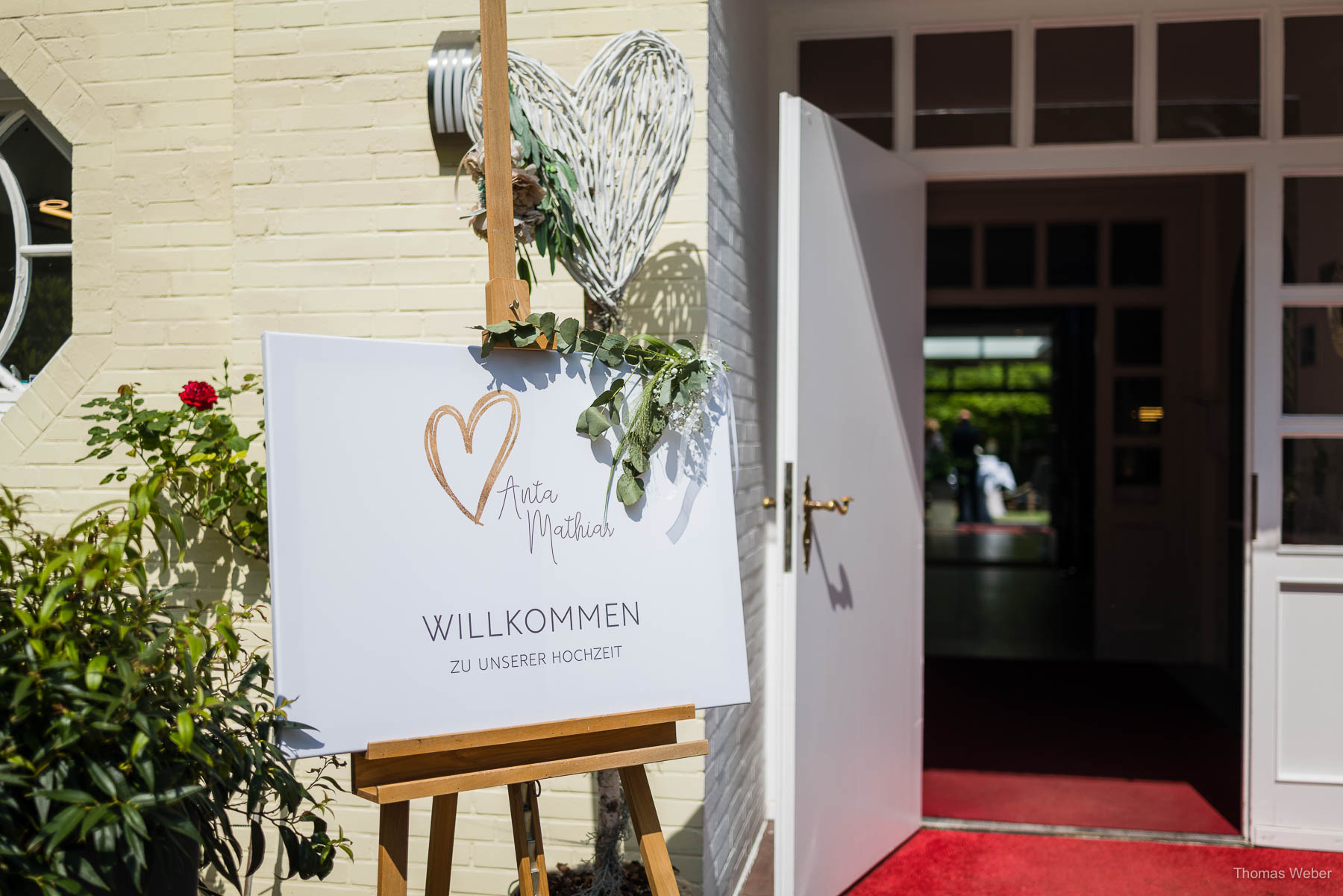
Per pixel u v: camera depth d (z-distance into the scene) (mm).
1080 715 4680
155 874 1550
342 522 1543
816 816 2578
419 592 1588
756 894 2781
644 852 1767
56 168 2965
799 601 2475
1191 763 3902
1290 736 3066
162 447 2576
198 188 2752
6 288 2975
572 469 1751
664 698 1755
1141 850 3053
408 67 2564
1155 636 5824
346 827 2562
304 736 1475
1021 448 13938
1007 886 2809
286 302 2609
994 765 3904
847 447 2750
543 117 2000
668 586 1805
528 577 1681
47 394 2783
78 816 1340
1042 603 7902
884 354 2969
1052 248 6035
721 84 2537
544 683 1664
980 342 12227
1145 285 5875
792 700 2449
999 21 3184
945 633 6727
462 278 2562
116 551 1502
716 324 2461
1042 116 3203
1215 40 3121
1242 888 2779
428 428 1634
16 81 2803
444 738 1560
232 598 2641
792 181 2441
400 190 2574
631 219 2104
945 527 12922
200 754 1501
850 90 3295
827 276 2623
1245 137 3096
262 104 2609
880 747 2969
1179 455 5777
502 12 1745
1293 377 3090
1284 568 3053
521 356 1734
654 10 2400
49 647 1438
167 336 2762
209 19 2744
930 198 6109
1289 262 3090
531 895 1755
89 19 2783
